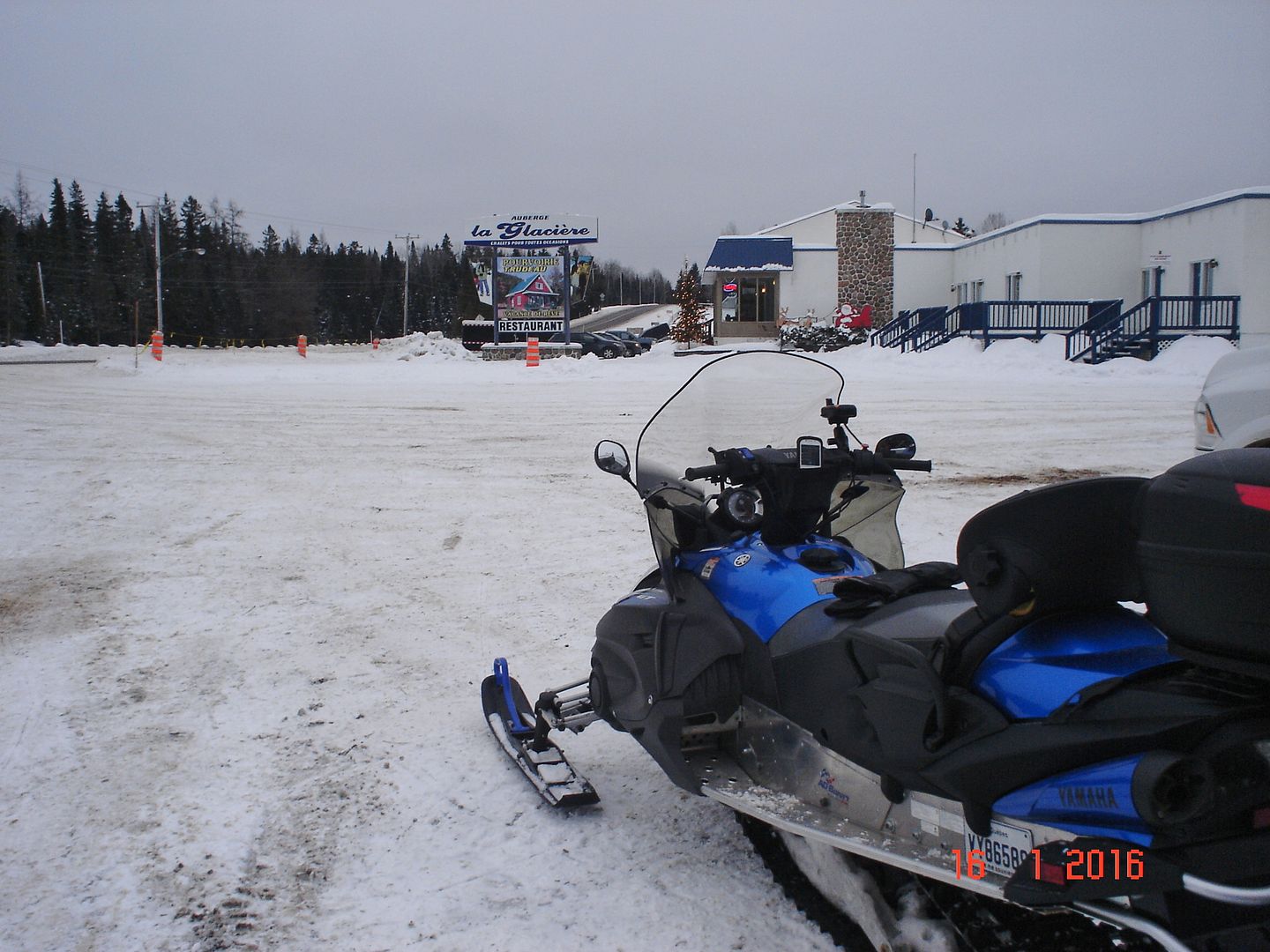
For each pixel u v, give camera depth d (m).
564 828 3.60
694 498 3.48
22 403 18.75
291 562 7.39
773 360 3.80
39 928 3.01
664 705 3.17
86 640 5.64
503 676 4.52
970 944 2.54
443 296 112.75
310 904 3.14
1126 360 24.92
